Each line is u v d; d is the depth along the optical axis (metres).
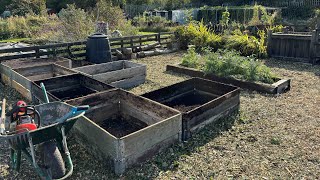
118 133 4.28
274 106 5.35
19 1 24.03
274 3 24.86
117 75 6.44
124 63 7.59
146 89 6.55
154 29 20.02
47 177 2.93
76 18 11.80
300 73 7.75
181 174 3.33
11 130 3.41
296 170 3.38
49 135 3.03
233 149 3.85
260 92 6.17
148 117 4.34
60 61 7.43
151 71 8.18
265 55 9.74
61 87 5.78
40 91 5.05
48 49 8.91
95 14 16.45
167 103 5.15
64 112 3.57
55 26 13.12
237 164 3.52
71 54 8.73
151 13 25.61
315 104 5.41
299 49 9.12
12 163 3.45
